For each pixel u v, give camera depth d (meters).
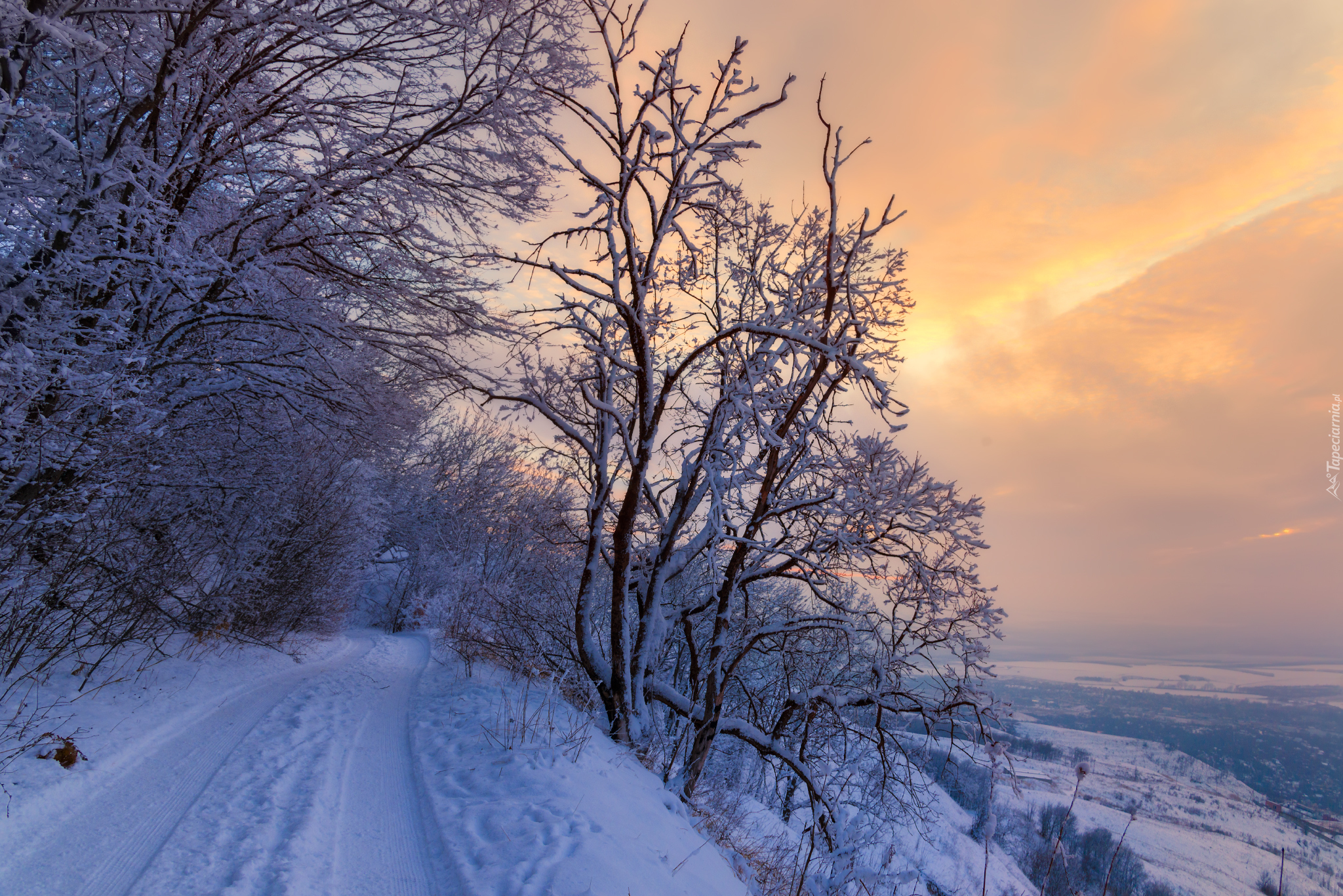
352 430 9.31
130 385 5.51
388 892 3.88
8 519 5.45
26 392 4.67
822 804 9.20
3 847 3.54
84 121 5.92
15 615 5.91
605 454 8.91
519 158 8.52
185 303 7.02
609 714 8.47
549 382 9.82
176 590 9.41
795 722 10.80
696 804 8.31
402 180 7.69
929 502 8.99
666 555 9.30
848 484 9.65
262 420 9.68
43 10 4.41
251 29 6.31
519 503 19.42
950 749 9.00
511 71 7.74
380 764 6.38
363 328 8.50
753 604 12.87
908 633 9.48
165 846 3.95
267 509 11.30
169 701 7.00
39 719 5.23
